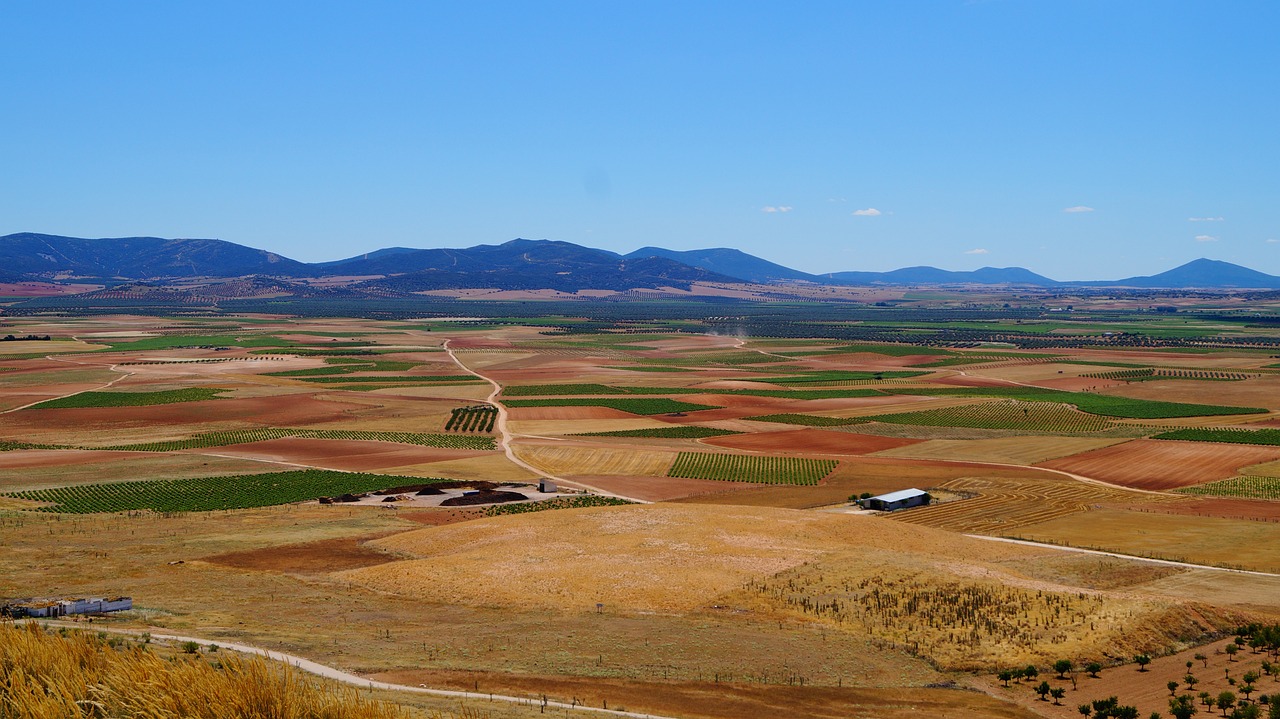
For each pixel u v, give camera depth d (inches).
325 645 2608.3
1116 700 2416.3
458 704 2073.1
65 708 1510.8
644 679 2466.8
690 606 3120.1
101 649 1820.9
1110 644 2849.4
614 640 2765.7
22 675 1598.2
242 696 1544.0
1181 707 2381.9
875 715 2314.2
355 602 3159.5
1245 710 2353.6
